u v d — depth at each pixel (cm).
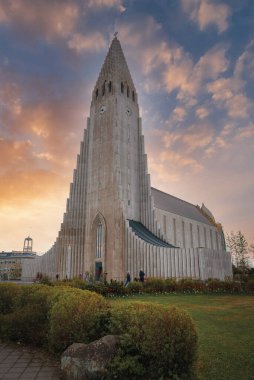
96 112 5703
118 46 6200
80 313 686
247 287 2484
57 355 702
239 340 790
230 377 553
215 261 3819
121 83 5712
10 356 717
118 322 607
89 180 5272
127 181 4981
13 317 855
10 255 9094
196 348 561
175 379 527
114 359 540
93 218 4903
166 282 2531
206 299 1884
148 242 4041
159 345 532
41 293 891
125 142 5222
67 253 4950
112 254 4384
